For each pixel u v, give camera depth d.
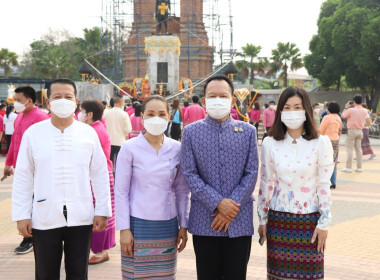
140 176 3.46
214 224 3.25
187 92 26.14
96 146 3.54
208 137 3.34
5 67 51.91
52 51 49.88
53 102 3.28
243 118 13.04
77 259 3.42
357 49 32.44
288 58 49.53
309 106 3.30
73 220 3.34
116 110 8.89
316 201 3.32
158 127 3.40
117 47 38.34
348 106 15.75
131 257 3.48
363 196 8.98
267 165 3.45
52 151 3.33
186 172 3.33
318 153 3.29
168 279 3.50
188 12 33.88
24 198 3.29
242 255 3.33
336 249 5.72
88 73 29.19
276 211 3.37
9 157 5.66
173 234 3.53
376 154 16.45
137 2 35.88
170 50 27.75
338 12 33.41
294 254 3.30
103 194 3.53
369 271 4.96
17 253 5.62
